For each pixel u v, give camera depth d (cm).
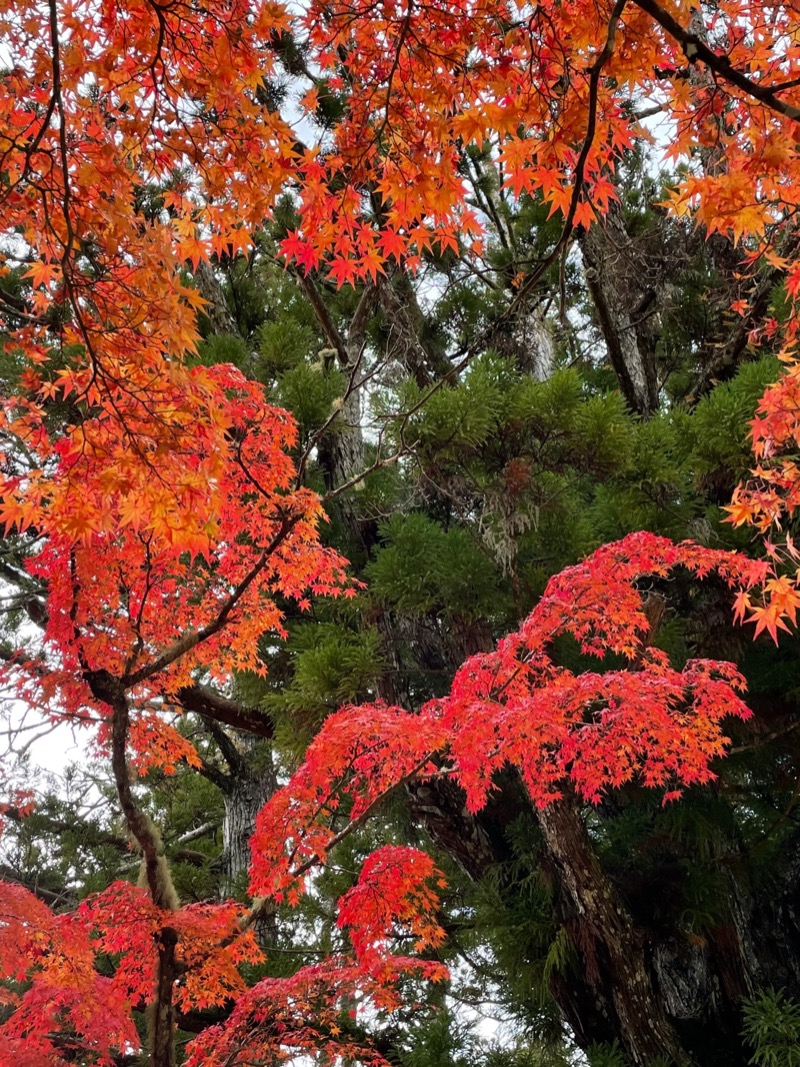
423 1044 646
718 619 591
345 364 782
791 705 607
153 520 211
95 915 363
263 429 360
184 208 226
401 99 212
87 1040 434
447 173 220
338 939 813
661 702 391
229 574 370
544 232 855
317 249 244
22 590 622
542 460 607
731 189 226
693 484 604
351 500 763
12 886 366
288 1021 443
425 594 619
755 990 654
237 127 210
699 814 602
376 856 394
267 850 383
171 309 200
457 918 847
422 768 407
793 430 309
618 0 172
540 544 622
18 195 201
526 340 902
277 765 953
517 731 376
